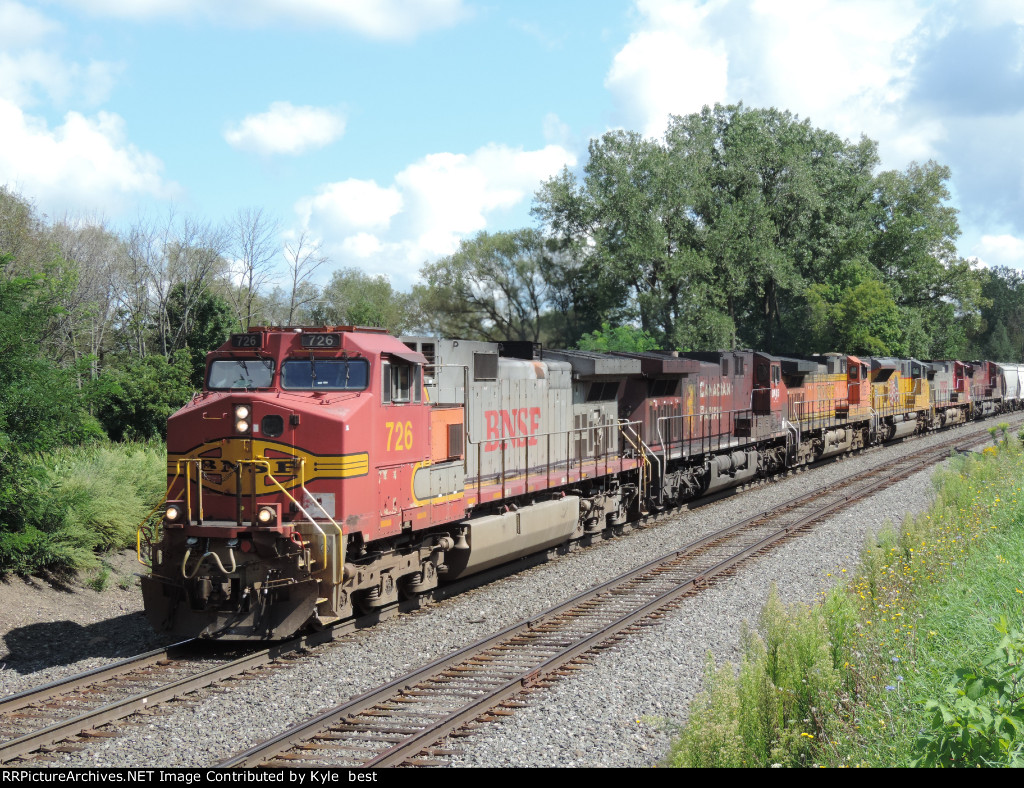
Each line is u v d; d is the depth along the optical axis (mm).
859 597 10391
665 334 53344
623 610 12078
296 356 11117
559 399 16812
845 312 53281
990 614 9484
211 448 10602
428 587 12734
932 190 61906
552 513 15406
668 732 7695
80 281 33812
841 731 7203
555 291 62125
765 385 26000
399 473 11500
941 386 44406
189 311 36875
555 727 7879
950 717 5664
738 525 18719
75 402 13352
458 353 13383
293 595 10172
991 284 134875
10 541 12242
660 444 20516
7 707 8312
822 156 63188
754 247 53000
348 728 7863
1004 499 16391
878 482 24484
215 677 9281
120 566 14492
